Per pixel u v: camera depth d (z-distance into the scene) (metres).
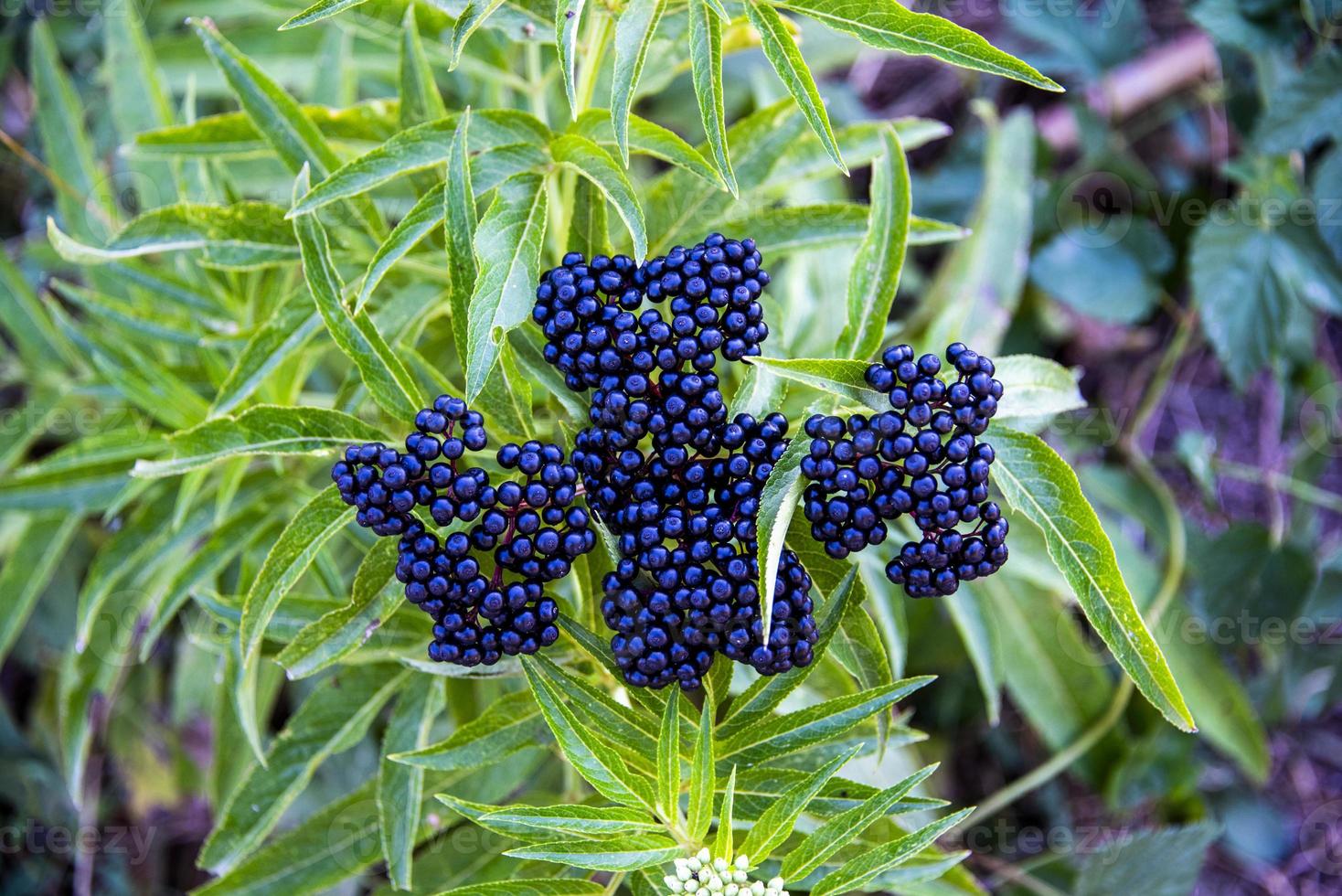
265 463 0.72
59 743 0.98
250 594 0.60
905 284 1.05
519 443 0.62
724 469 0.58
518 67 0.77
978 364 0.57
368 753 0.90
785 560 0.58
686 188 0.66
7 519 0.89
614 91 0.58
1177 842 0.88
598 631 0.62
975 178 1.08
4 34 0.99
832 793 0.62
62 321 0.71
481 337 0.58
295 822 0.89
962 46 0.58
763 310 0.65
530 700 0.62
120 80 0.80
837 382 0.57
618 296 0.59
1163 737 0.92
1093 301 1.01
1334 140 0.91
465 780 0.70
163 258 0.77
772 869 0.65
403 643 0.66
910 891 0.68
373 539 0.70
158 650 0.95
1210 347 1.12
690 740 0.60
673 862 0.62
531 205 0.60
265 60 0.92
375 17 0.66
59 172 0.80
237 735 0.76
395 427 0.65
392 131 0.69
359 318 0.61
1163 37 1.12
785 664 0.58
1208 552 0.96
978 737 1.03
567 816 0.58
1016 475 0.59
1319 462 1.01
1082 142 1.03
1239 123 1.02
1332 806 1.10
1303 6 0.85
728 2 0.63
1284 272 0.91
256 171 0.86
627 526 0.58
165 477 0.72
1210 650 0.95
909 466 0.56
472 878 0.70
